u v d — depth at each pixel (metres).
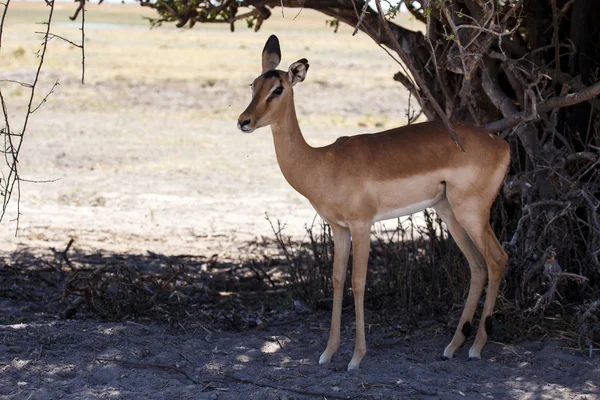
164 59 46.38
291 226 14.77
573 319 8.04
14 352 7.38
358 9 10.32
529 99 8.96
